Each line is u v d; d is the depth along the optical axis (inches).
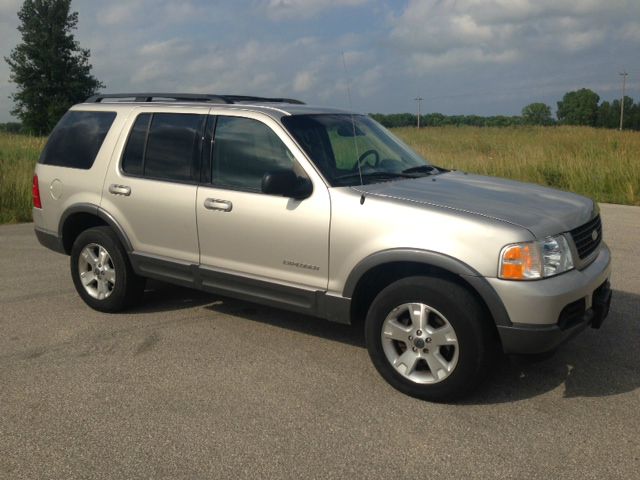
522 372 177.0
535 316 148.6
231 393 165.3
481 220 154.1
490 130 1871.3
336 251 171.2
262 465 131.9
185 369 180.7
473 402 159.9
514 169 615.8
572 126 2030.0
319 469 130.4
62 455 135.8
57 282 273.3
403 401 160.9
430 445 139.4
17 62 2155.5
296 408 157.1
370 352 168.1
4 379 174.1
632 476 127.1
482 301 155.4
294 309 182.5
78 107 241.1
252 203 185.6
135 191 213.3
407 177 190.7
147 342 201.8
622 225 389.4
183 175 203.9
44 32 2128.4
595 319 167.9
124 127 221.3
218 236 194.5
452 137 1477.6
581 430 145.4
